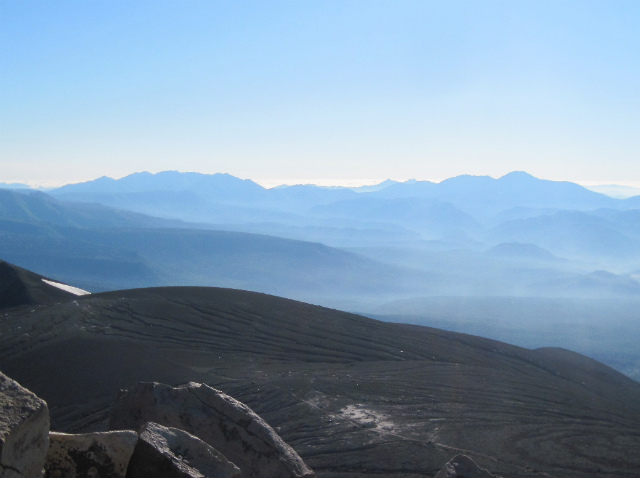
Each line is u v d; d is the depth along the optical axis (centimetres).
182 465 630
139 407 935
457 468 816
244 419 917
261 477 857
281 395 2581
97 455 605
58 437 595
